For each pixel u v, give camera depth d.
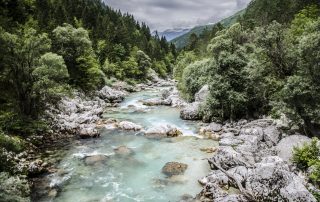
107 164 26.83
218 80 40.31
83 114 44.69
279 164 20.06
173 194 20.94
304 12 56.22
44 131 34.38
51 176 23.89
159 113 51.03
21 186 15.91
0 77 35.56
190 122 43.66
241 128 36.09
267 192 18.33
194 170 25.23
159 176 24.16
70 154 29.22
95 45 89.44
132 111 52.91
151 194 21.02
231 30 54.31
